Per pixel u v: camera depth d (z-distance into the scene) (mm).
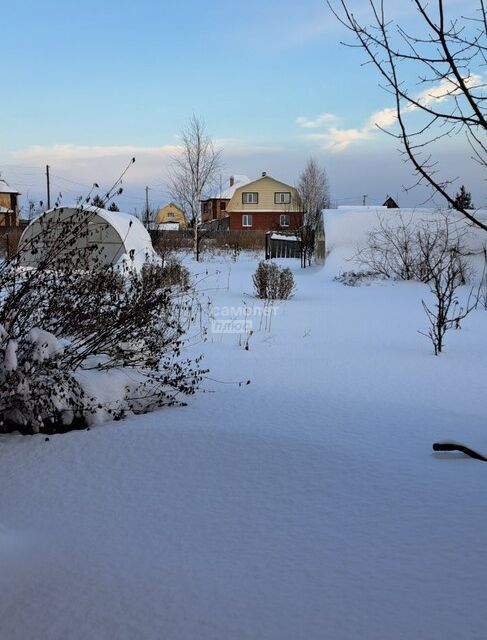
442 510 2816
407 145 2816
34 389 4145
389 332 9602
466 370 6680
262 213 62844
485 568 2283
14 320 4582
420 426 4352
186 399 5055
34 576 2289
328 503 2941
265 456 3547
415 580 2221
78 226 4961
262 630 1941
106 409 4383
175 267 13148
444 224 21125
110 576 2289
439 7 2643
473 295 15531
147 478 3307
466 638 1875
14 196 52781
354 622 1974
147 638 1918
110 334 4898
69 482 3289
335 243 23484
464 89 2623
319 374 6383
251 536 2625
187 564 2383
